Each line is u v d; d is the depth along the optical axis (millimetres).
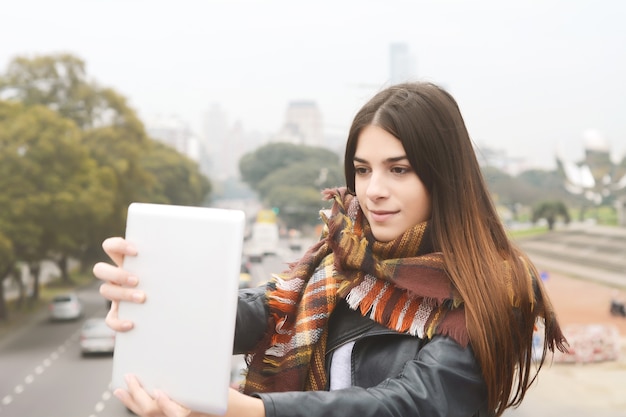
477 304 1238
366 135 1334
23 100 45062
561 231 59938
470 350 1233
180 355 1117
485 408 1279
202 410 1101
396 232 1323
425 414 1158
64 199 30578
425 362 1215
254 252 55750
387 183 1314
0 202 29906
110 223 41500
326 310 1378
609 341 21641
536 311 1351
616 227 56906
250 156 96750
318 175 86875
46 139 30953
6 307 39969
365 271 1343
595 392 17672
